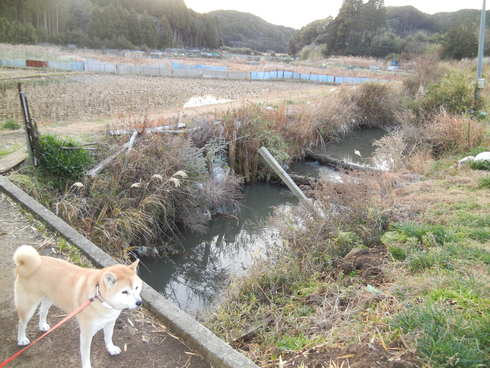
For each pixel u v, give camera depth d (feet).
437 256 17.76
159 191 29.12
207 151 37.81
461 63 108.99
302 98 72.79
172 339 12.78
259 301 18.49
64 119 46.11
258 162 43.73
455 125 41.68
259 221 35.73
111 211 26.71
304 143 51.03
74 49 207.62
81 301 10.30
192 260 29.63
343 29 242.58
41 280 11.10
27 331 12.63
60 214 24.77
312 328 14.70
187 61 179.52
